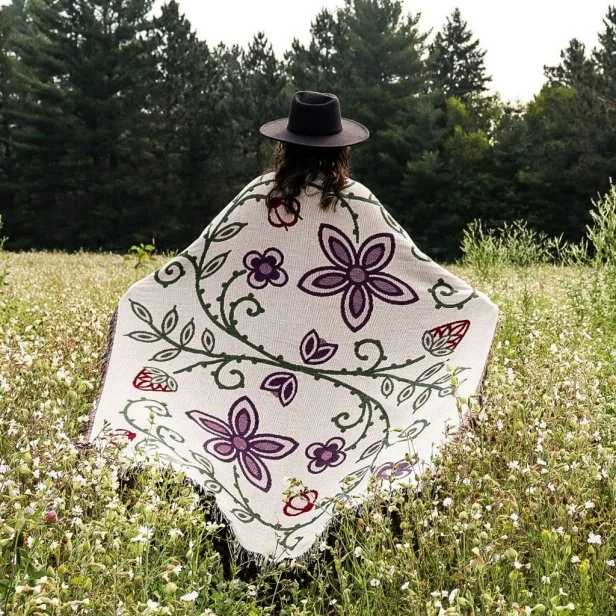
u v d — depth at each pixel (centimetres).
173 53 4850
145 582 251
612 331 732
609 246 845
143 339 434
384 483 348
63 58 4781
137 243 4712
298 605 303
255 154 5162
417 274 445
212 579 309
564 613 232
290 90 5356
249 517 351
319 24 5625
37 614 215
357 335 441
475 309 437
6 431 368
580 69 4944
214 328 441
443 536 315
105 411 386
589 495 332
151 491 282
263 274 446
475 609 258
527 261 1394
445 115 5712
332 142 435
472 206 4584
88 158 4809
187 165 4838
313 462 400
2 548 263
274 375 433
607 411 450
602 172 4128
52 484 284
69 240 4722
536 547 312
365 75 5194
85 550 255
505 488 334
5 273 944
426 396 414
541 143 4781
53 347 540
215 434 402
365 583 282
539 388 448
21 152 4653
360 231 446
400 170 4844
